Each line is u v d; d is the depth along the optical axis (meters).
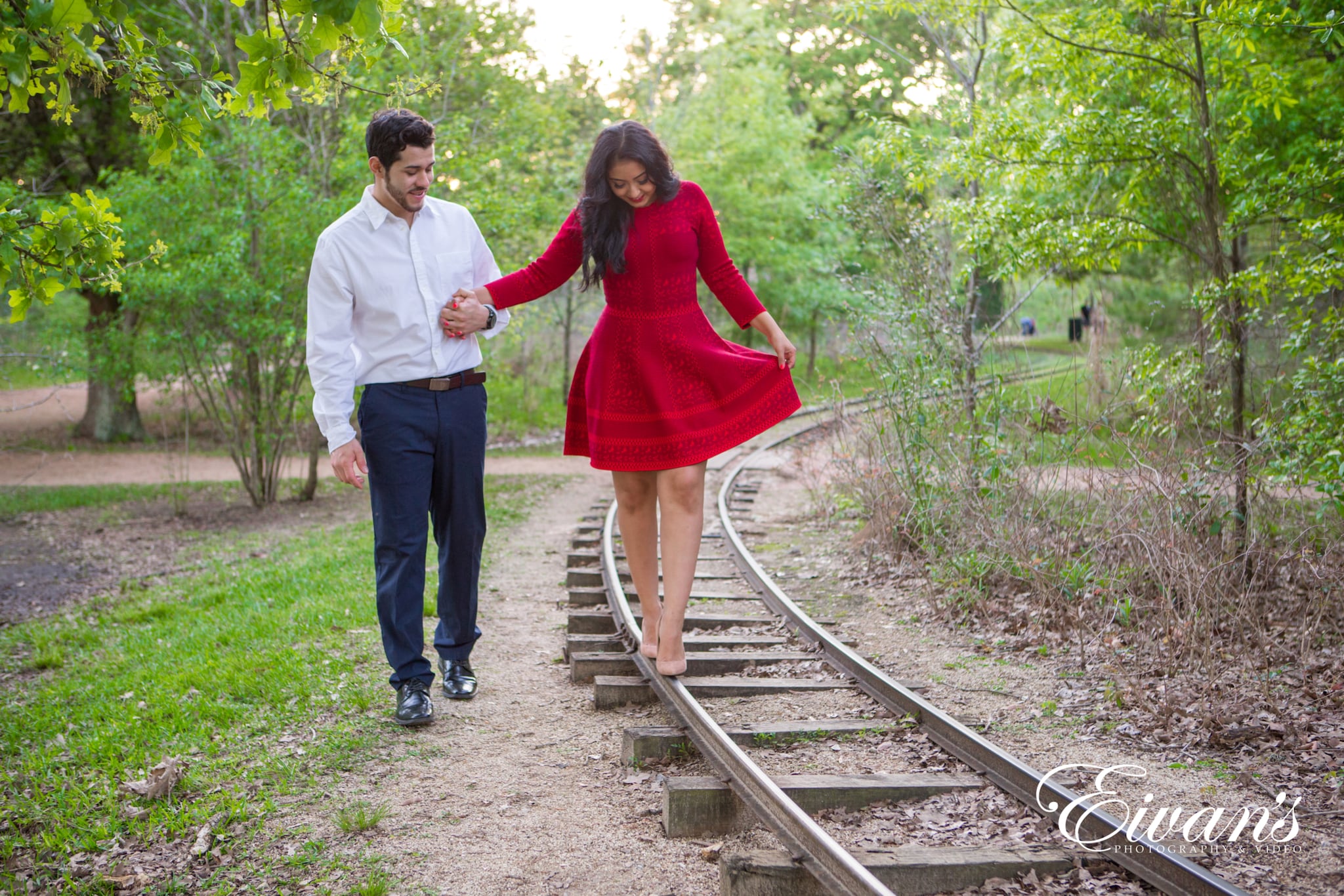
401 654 4.25
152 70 3.48
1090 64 6.85
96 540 10.66
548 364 23.38
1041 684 4.72
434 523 4.48
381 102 12.09
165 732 4.28
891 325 7.82
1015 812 3.22
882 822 3.20
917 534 7.43
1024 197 8.25
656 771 3.70
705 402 3.99
